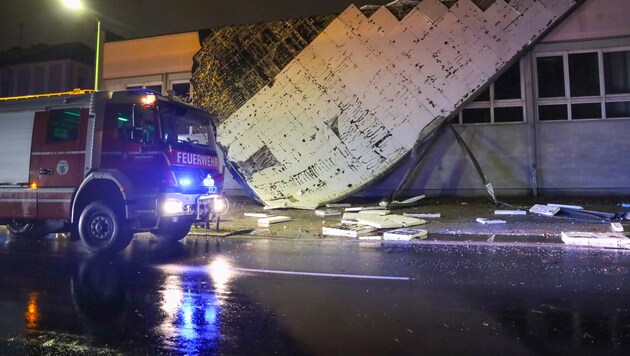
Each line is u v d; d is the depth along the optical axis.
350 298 5.05
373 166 15.34
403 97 15.17
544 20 14.59
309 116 16.08
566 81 15.54
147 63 19.69
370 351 3.58
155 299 5.08
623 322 4.14
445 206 14.50
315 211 14.85
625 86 15.08
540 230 9.94
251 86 16.95
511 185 15.79
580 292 5.14
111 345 3.76
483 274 6.12
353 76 15.70
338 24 16.05
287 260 7.30
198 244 9.09
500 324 4.16
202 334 3.99
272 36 16.97
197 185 8.69
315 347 3.68
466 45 14.84
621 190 14.91
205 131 9.41
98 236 8.05
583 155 15.26
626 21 14.91
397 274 6.20
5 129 8.96
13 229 10.37
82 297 5.19
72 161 8.37
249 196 17.16
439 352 3.54
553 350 3.56
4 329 4.16
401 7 15.49
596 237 8.31
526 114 15.73
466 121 16.25
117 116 8.20
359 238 9.59
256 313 4.55
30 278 6.15
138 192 7.85
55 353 3.60
